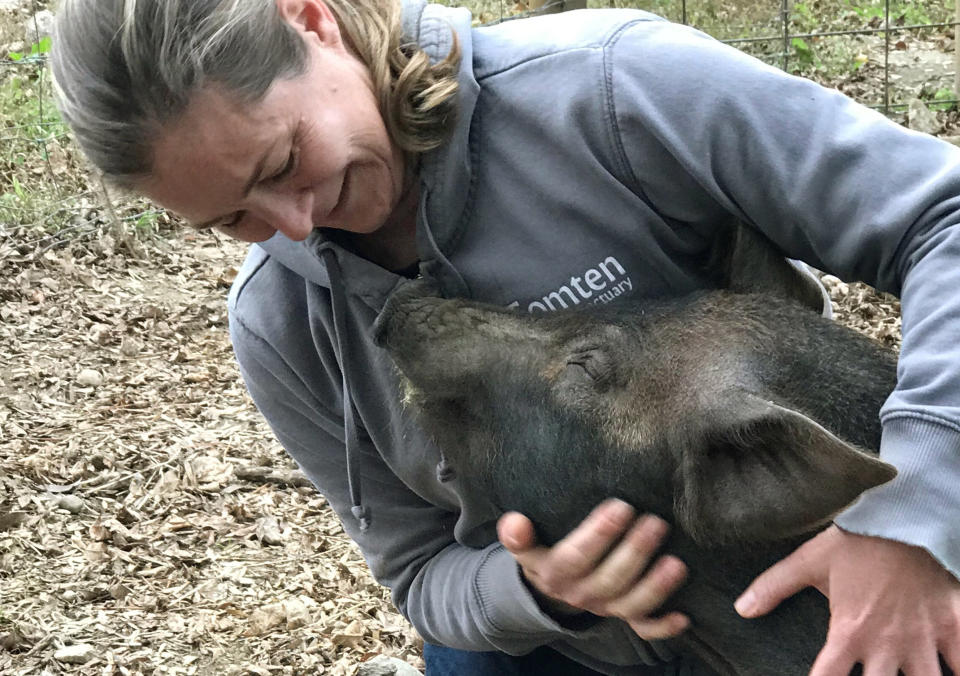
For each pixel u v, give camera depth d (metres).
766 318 2.41
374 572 3.30
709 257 2.62
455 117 2.40
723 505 2.20
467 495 2.79
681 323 2.43
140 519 5.84
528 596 2.68
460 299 2.55
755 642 2.47
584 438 2.40
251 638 5.06
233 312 3.02
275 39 2.14
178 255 8.63
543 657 3.25
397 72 2.36
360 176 2.37
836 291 7.10
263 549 5.70
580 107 2.40
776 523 2.12
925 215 2.21
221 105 2.10
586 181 2.45
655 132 2.36
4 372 7.01
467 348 2.50
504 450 2.51
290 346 2.92
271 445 6.54
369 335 2.74
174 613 5.20
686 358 2.35
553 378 2.44
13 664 4.77
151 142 2.14
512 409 2.48
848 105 2.36
